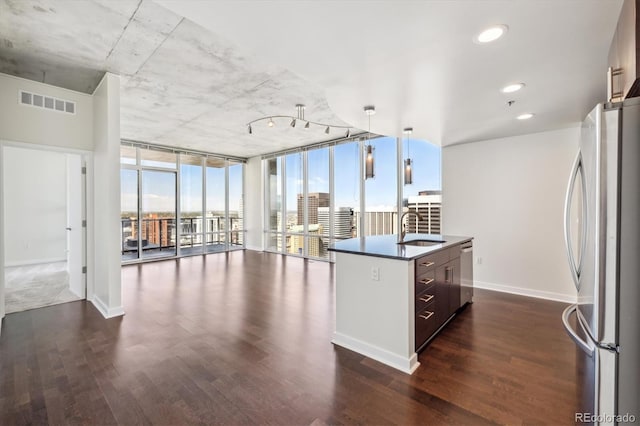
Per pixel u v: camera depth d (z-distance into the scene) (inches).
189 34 102.5
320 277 209.6
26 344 107.5
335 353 101.3
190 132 231.0
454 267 132.3
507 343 108.4
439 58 81.2
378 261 98.3
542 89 102.6
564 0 57.0
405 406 74.3
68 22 95.7
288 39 72.2
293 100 161.2
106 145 134.3
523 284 168.4
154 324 125.5
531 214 165.3
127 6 88.4
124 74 132.7
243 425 67.9
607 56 79.3
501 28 67.1
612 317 47.9
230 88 145.9
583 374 57.2
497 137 173.5
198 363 94.4
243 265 253.4
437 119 139.1
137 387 81.9
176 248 294.2
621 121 47.1
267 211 334.6
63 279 201.2
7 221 239.3
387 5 59.0
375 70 88.7
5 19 94.0
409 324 92.1
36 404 75.0
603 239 48.3
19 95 130.3
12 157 241.4
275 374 88.4
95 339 111.3
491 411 72.4
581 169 60.7
